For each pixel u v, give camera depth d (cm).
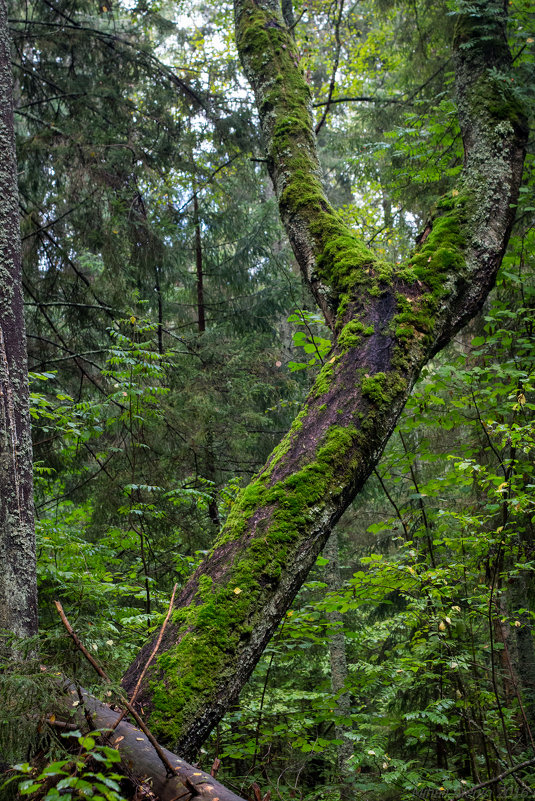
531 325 404
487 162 273
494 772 379
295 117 306
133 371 440
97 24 835
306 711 324
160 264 711
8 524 209
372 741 413
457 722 377
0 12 273
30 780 116
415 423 371
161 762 152
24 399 228
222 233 898
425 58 699
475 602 379
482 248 253
